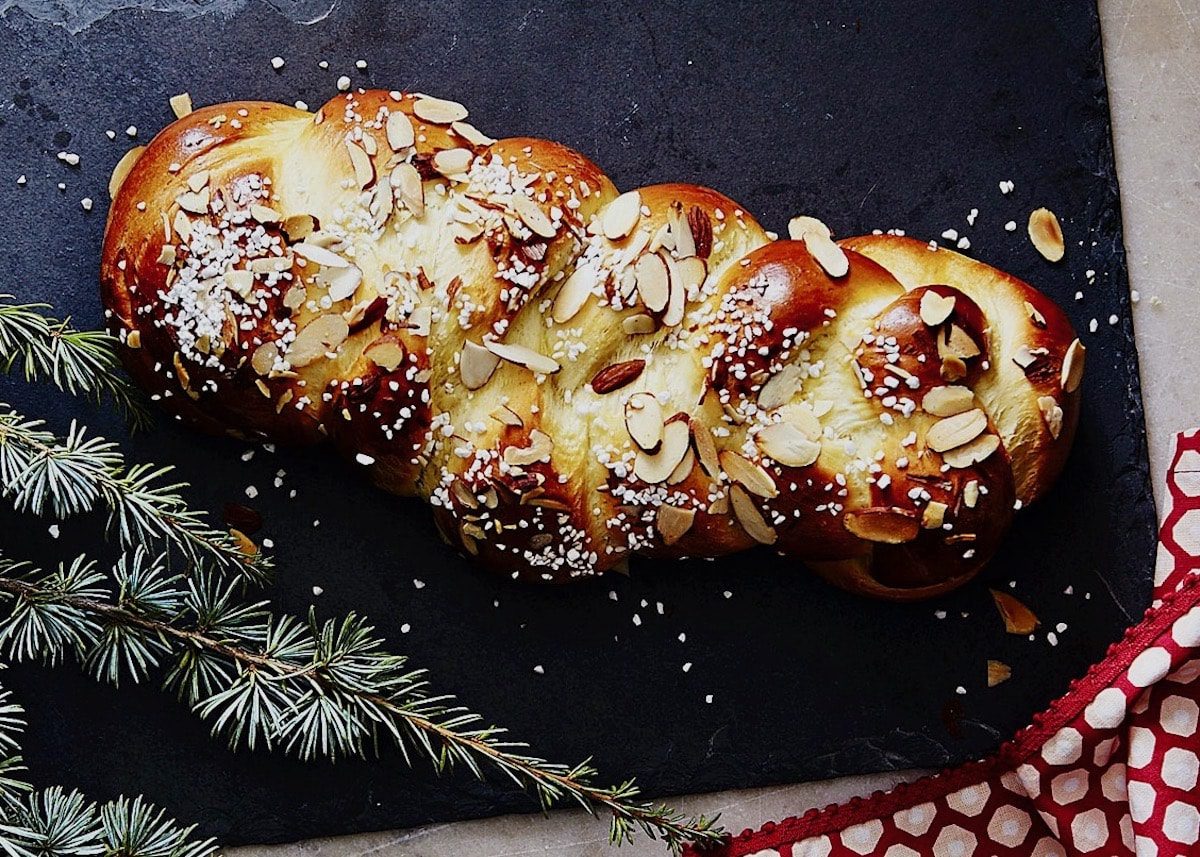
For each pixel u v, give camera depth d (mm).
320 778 825
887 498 759
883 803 814
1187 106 833
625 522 780
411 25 824
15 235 816
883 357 754
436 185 764
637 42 830
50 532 817
